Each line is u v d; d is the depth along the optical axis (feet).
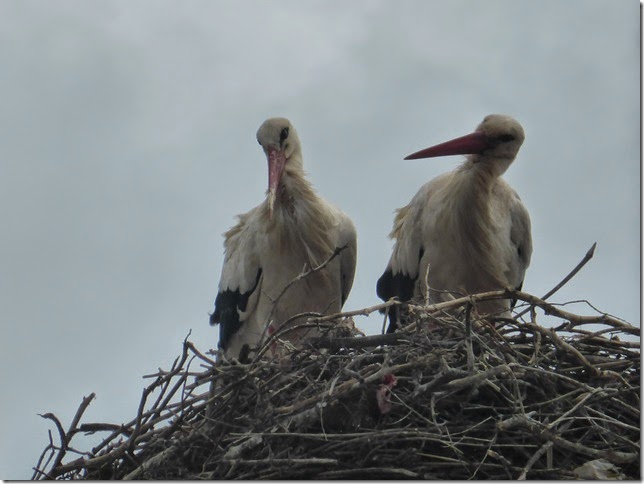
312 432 29.89
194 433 30.27
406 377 30.04
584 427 29.60
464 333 30.37
